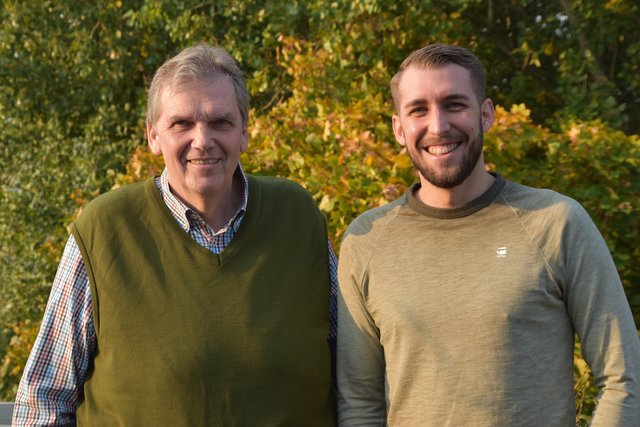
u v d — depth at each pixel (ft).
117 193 7.38
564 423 6.26
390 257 6.81
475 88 6.73
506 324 6.25
